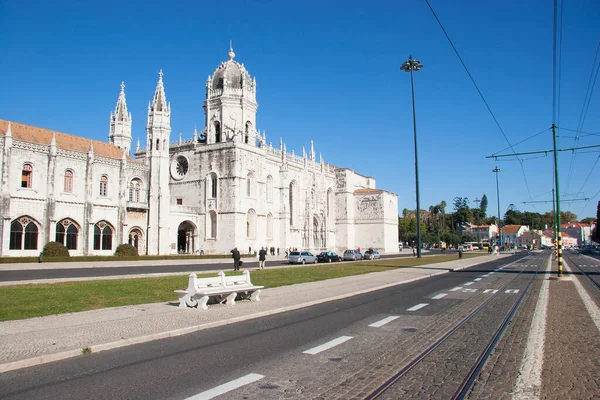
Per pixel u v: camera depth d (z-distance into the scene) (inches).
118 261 2220.7
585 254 4281.5
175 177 3563.0
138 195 2837.1
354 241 4968.0
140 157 3481.8
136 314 677.3
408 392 353.7
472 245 6756.9
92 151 2496.3
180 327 584.4
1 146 2118.6
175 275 1363.2
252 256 3125.0
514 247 6166.3
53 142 2320.4
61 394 348.2
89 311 697.0
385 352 477.7
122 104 3134.8
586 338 541.3
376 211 4901.6
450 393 351.3
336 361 442.0
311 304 836.0
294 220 4131.4
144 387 363.9
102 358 452.1
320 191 4574.3
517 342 522.9
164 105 3011.8
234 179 3277.6
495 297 943.7
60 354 447.8
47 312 679.7
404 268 1854.1
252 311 722.2
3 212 2097.7
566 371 406.9
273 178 3821.4
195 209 3371.1
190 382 376.5
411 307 804.0
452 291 1061.8
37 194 2249.0
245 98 3513.8
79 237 2436.0
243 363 434.3
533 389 358.9
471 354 470.3
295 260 2448.3
